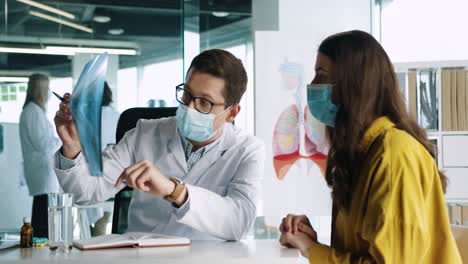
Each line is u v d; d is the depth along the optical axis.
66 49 4.06
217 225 1.78
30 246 1.69
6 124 4.00
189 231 2.05
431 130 3.74
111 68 4.06
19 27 4.04
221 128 2.11
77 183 1.91
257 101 3.79
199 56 1.99
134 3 4.12
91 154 1.58
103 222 3.83
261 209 3.75
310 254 1.59
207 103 1.93
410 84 3.77
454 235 1.89
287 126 3.78
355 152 1.54
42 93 4.03
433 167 1.52
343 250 1.61
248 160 2.08
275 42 3.81
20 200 4.00
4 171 3.98
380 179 1.45
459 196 3.66
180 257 1.41
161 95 4.12
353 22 4.27
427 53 4.14
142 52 4.11
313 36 3.81
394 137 1.49
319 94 1.60
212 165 2.11
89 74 1.57
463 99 3.71
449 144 3.69
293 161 3.76
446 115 3.72
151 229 2.08
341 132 1.56
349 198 1.55
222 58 1.96
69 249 1.56
